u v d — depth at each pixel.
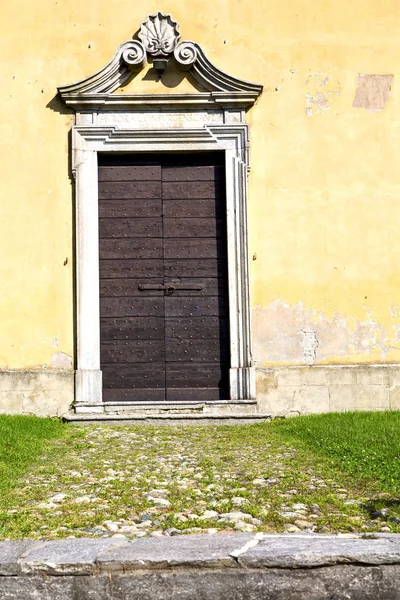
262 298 10.68
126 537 4.57
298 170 10.84
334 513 5.23
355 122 10.92
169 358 10.70
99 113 10.77
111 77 10.71
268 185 10.80
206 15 10.95
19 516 5.12
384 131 10.94
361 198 10.84
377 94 10.95
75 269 10.57
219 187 10.90
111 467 6.83
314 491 5.85
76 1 10.91
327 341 10.69
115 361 10.67
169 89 10.83
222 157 10.91
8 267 10.55
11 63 10.81
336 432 8.21
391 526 4.84
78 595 3.86
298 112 10.90
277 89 10.91
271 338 10.65
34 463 7.04
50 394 10.35
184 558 3.87
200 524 4.91
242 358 10.53
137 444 8.13
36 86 10.78
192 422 9.84
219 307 10.77
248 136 10.79
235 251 10.66
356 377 10.56
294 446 7.84
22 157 10.70
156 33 10.82
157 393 10.65
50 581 3.87
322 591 3.85
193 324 10.76
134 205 10.85
